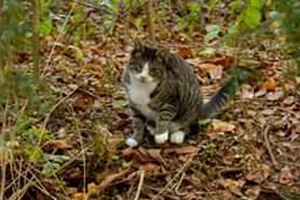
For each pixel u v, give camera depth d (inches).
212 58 243.4
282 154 179.3
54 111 193.9
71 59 238.7
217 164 175.6
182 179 167.9
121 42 261.1
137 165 174.6
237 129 193.3
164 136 187.9
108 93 216.8
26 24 106.3
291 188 164.1
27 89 109.8
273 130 192.4
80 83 219.0
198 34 264.4
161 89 186.2
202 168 173.3
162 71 185.9
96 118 199.6
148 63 183.5
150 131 194.5
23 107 131.2
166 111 188.5
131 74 187.3
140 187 160.4
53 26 218.7
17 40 106.1
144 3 244.1
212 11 264.4
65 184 165.9
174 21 278.5
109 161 172.7
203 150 182.7
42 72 171.3
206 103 201.9
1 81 105.6
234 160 177.0
